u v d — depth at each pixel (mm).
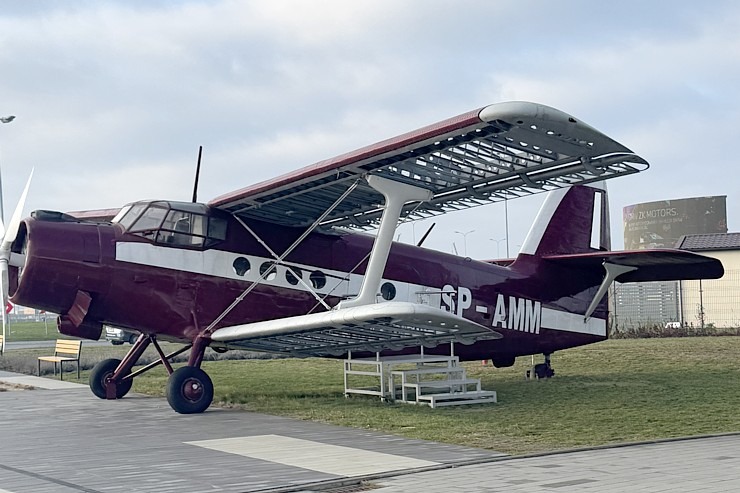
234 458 8062
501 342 16422
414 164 11625
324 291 14531
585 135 9867
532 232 16938
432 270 15555
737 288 32781
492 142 10484
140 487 6684
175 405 11953
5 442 9219
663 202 46688
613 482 6555
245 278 13828
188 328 13445
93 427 10531
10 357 22844
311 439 9359
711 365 18906
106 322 13281
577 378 17047
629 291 35156
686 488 6262
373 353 15289
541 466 7410
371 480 6930
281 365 21734
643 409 12047
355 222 14805
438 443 9016
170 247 13281
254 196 12883
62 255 12508
